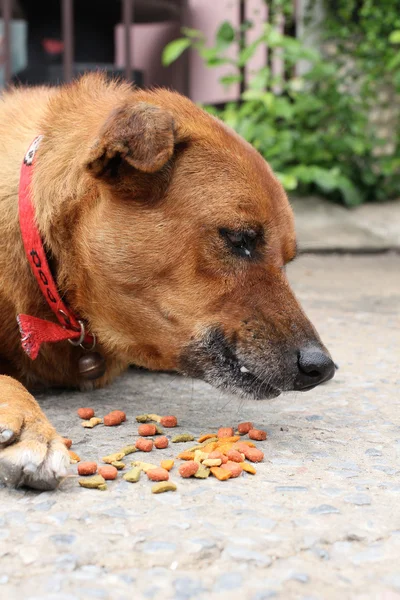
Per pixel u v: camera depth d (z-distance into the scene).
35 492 0.84
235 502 0.83
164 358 0.97
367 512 0.83
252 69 2.51
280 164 2.27
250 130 2.25
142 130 0.91
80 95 1.03
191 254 0.94
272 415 1.03
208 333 0.94
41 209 0.98
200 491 0.85
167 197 0.94
